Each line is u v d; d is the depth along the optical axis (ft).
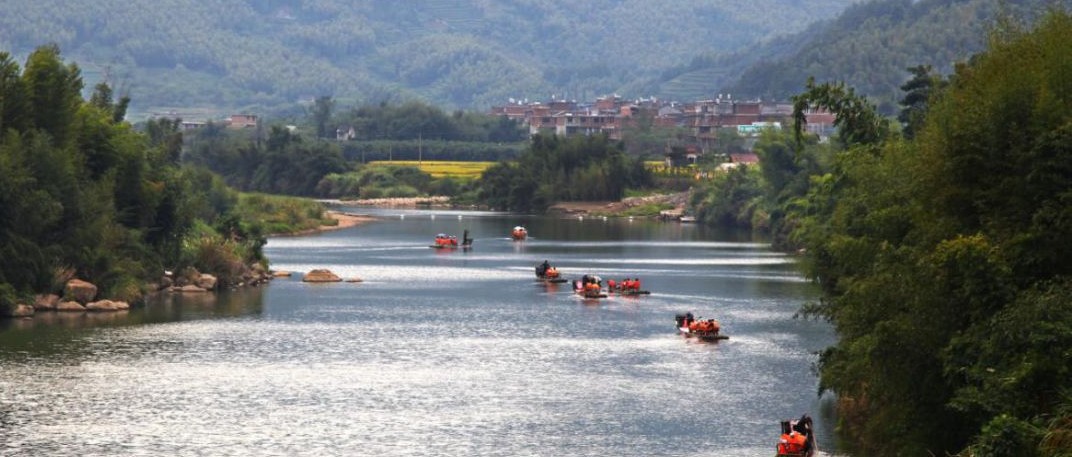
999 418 291.58
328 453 418.31
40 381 523.70
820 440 435.12
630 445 431.43
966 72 407.03
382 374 553.23
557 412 481.05
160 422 456.04
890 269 368.89
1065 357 297.74
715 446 430.61
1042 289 319.88
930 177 361.71
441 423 461.37
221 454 414.82
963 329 339.16
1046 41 352.28
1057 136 322.75
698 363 584.81
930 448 358.64
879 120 520.83
